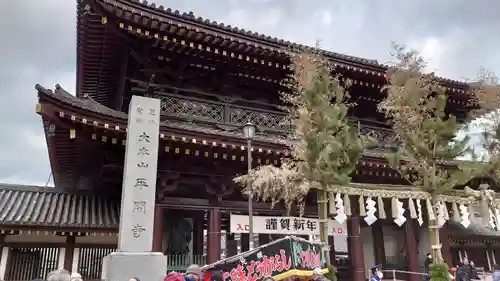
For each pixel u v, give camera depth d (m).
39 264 13.49
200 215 18.33
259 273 8.88
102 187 17.05
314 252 9.56
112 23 14.71
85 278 13.83
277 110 19.59
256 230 15.64
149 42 15.99
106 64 17.80
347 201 10.02
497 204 10.60
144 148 10.80
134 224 10.06
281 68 17.88
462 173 9.84
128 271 9.29
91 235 14.24
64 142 14.82
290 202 13.40
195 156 14.92
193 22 15.59
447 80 19.45
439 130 9.67
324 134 9.18
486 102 11.45
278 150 14.58
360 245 17.09
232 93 19.06
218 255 15.11
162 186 14.87
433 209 9.91
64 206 15.17
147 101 11.28
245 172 15.86
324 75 10.33
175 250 17.19
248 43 16.47
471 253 23.17
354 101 20.77
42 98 11.75
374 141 10.29
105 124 12.59
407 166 10.69
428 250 19.20
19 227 12.73
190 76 17.84
